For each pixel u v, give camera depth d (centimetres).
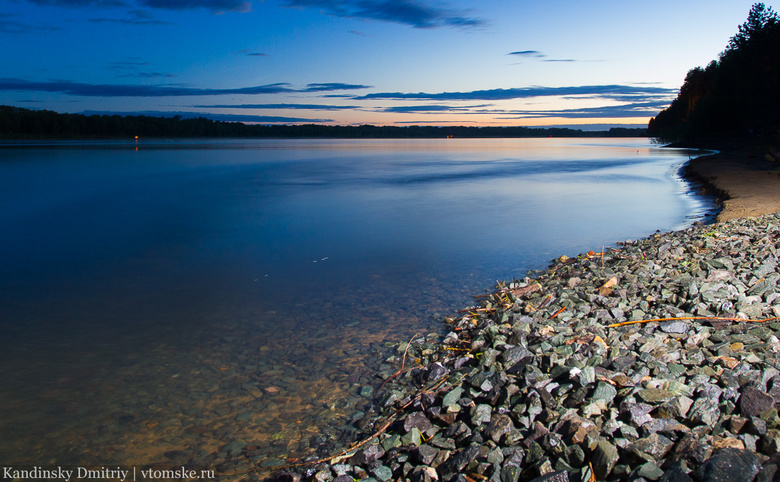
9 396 283
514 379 253
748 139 2878
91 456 235
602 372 240
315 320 384
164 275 509
